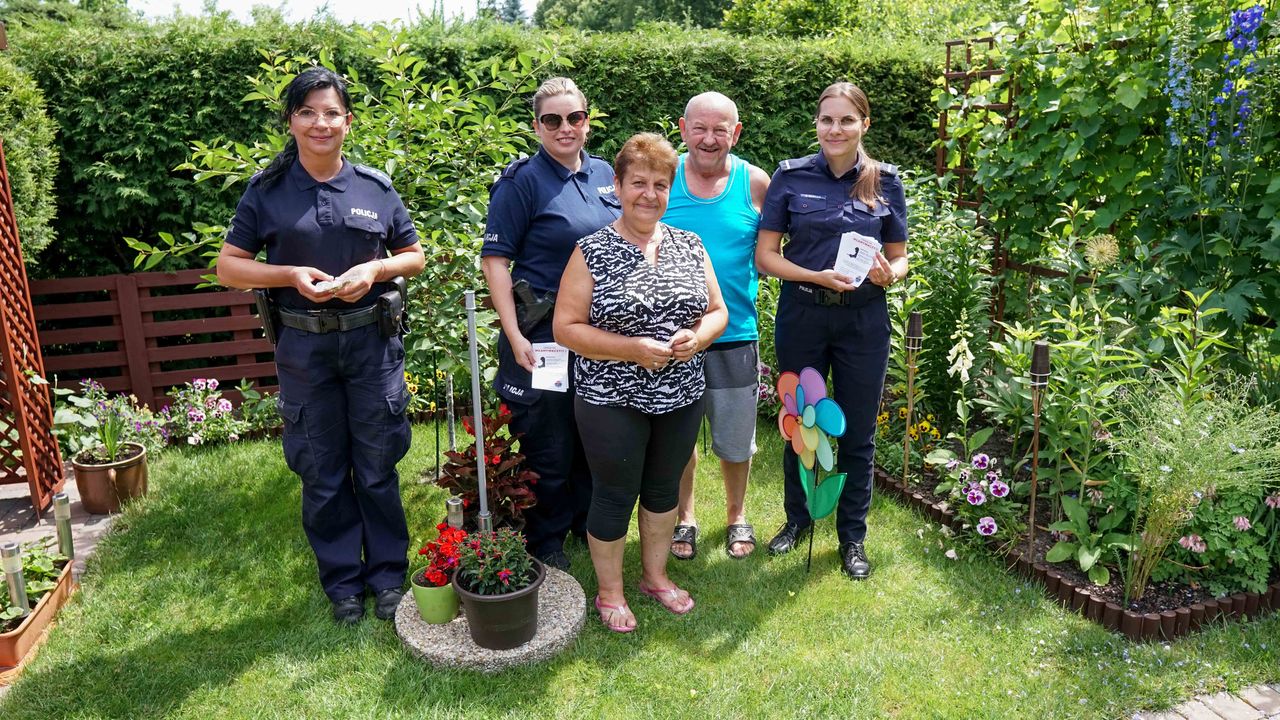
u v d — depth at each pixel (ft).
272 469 14.89
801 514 12.01
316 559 11.50
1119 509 10.89
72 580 11.18
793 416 11.03
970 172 16.88
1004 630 9.93
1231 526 10.22
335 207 9.39
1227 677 9.01
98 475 13.38
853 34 36.99
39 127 15.03
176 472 14.94
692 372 9.13
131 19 19.02
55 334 16.99
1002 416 12.78
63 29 16.78
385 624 10.11
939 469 12.92
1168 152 12.34
